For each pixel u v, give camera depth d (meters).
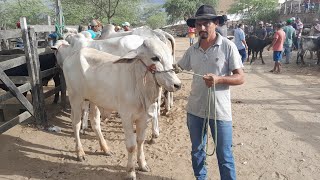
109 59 4.21
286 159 4.61
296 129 5.74
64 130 5.98
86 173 4.35
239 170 4.33
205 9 3.00
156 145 5.19
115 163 4.63
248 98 7.93
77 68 4.34
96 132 4.80
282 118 6.35
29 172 4.38
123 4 27.62
